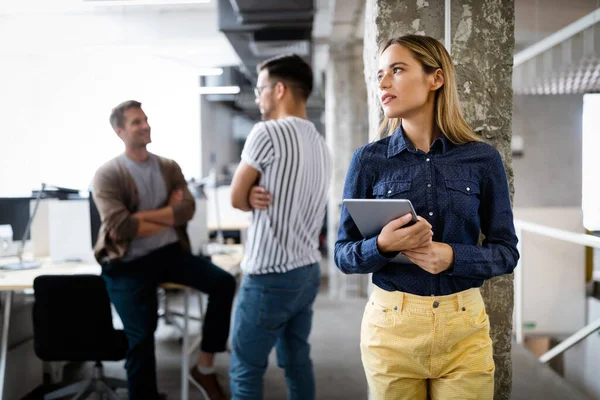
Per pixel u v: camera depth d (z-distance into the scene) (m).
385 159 1.15
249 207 1.79
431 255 1.04
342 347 3.50
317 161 1.86
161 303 4.58
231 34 4.62
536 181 5.69
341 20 4.77
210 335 2.40
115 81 6.50
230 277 2.43
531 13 4.02
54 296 2.23
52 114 6.38
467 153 1.11
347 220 1.22
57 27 5.70
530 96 5.59
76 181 6.42
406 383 1.15
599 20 3.23
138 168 2.32
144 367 2.24
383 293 1.15
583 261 3.38
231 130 11.43
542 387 2.56
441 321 1.08
